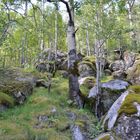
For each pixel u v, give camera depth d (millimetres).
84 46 36031
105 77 18109
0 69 17047
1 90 13258
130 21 22656
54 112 11719
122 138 8914
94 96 13180
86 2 13484
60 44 31062
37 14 22531
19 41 25766
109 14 14219
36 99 13453
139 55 21422
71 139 9906
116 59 24812
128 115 9352
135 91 11117
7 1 10961
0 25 10656
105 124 10172
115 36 14000
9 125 10133
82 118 11758
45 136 9219
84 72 19250
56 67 22672
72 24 13648
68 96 13742
